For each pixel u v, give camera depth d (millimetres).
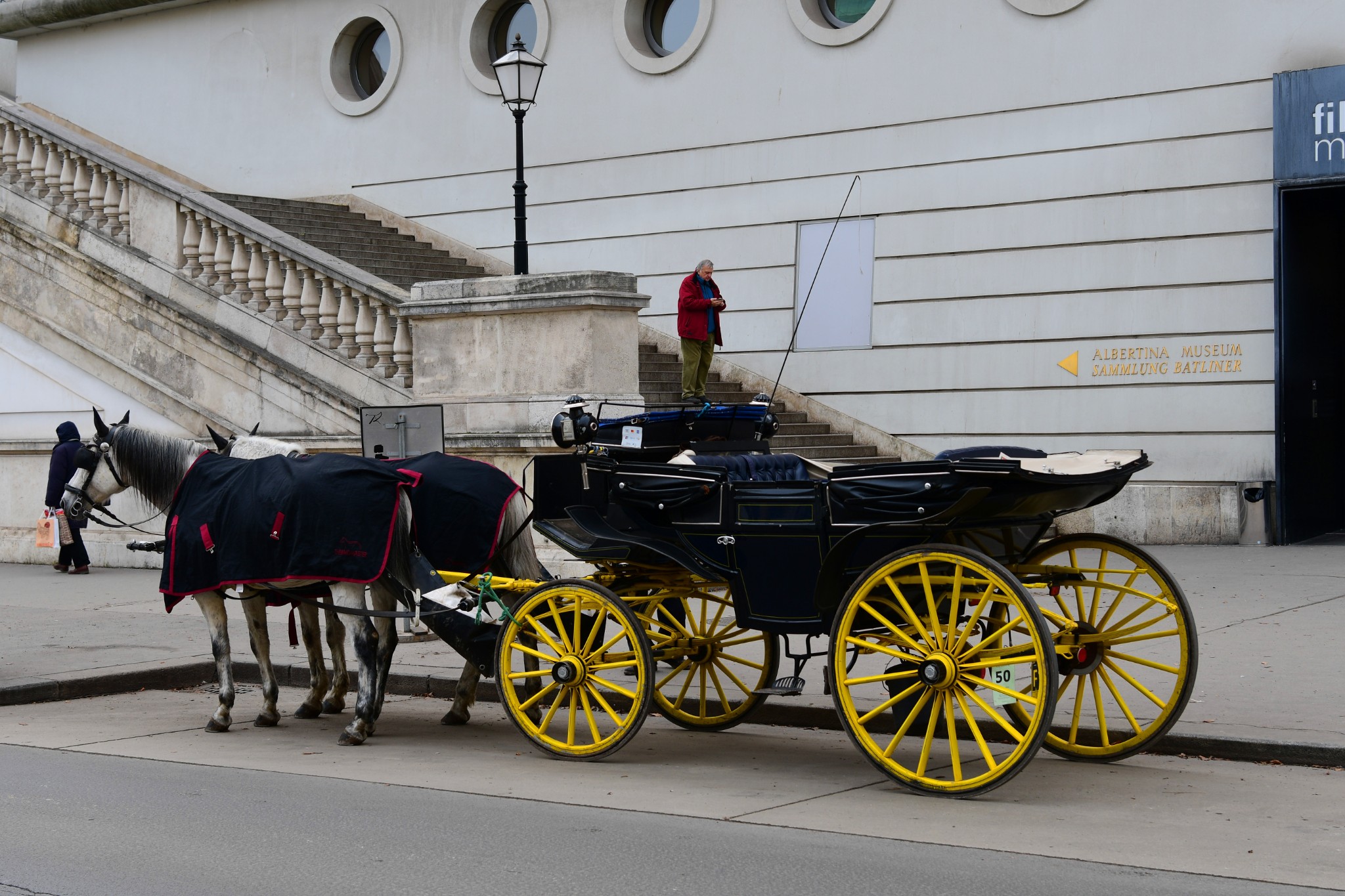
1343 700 9555
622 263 24016
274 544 9305
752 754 9141
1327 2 17812
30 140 21234
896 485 7840
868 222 21578
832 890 6043
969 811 7480
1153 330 19125
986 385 20484
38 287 20719
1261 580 15023
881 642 8320
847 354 21688
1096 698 8688
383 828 7176
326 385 17656
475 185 25750
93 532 20141
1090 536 8766
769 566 8414
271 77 28484
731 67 22812
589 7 24281
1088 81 19578
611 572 9453
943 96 20797
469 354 16422
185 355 19141
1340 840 6820
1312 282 18969
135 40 30453
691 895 5992
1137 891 5984
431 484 9500
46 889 6148
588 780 8375
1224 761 8633
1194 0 18750
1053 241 19891
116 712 11102
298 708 11164
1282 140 17984
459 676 11555
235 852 6730
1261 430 18328
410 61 26578
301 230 24406
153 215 19547
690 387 18531
